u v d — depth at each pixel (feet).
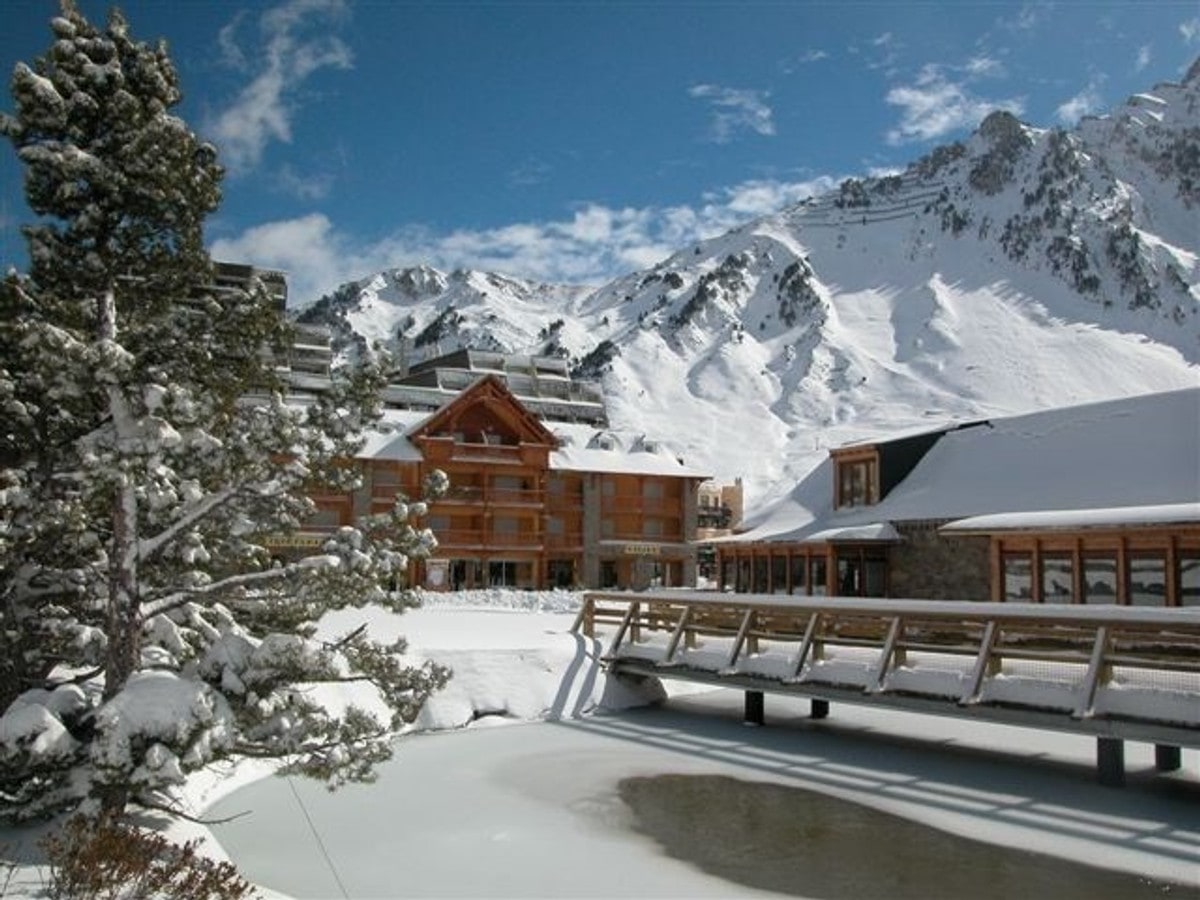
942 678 63.87
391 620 103.60
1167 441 106.63
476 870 45.78
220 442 40.50
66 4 42.50
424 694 44.65
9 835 37.42
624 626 90.38
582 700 85.10
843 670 70.38
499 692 82.33
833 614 72.59
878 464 129.08
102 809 36.52
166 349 44.21
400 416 215.72
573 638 91.45
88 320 42.22
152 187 42.09
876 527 119.24
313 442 41.75
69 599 42.96
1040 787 60.39
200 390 43.27
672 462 236.02
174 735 36.04
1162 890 42.98
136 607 40.06
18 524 38.58
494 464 205.46
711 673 79.92
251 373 45.68
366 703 73.36
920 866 46.29
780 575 137.28
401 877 44.70
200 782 56.85
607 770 65.10
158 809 42.14
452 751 70.44
